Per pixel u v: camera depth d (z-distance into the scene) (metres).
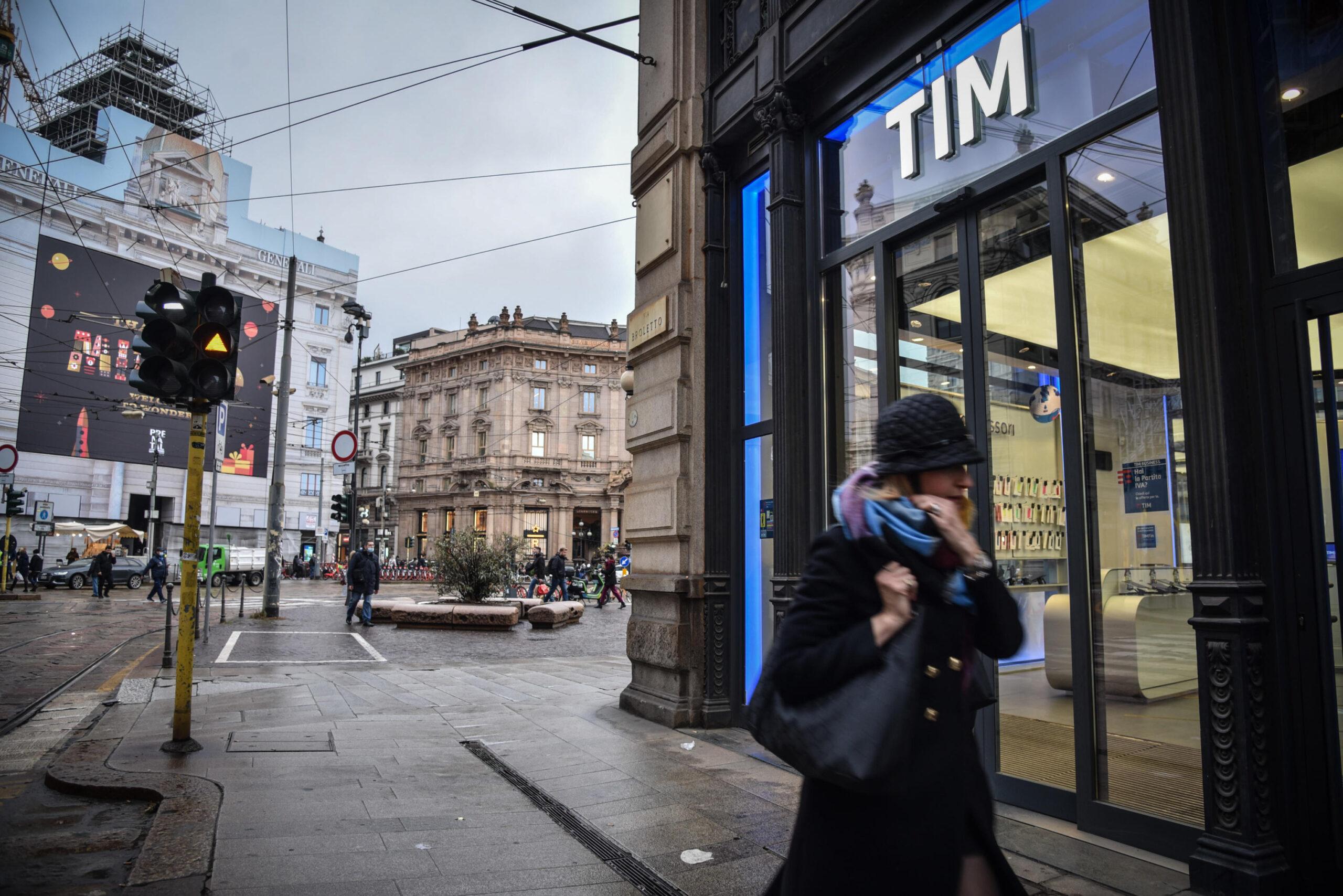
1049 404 4.47
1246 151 3.51
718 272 7.22
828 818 1.56
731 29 7.11
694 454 7.07
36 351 37.25
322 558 47.88
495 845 3.99
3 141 36.59
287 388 19.52
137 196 40.38
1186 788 3.64
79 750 5.85
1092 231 4.21
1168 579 3.78
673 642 6.82
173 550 41.19
